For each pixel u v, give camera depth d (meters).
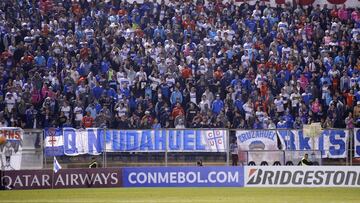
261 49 148.12
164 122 127.69
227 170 115.19
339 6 169.12
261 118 130.50
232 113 129.88
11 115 127.00
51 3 152.25
